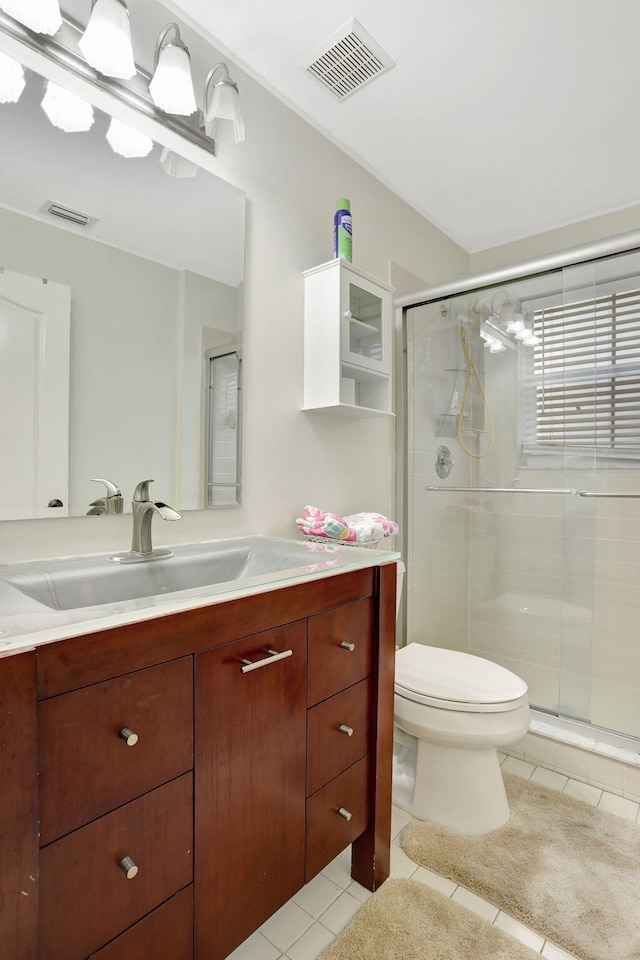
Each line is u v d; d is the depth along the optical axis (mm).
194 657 786
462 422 2299
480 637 2357
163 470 1249
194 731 790
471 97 1599
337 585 1069
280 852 954
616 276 1834
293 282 1611
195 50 1335
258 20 1315
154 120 1237
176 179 1281
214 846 829
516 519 2225
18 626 627
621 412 1926
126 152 1180
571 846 1362
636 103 1623
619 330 1896
